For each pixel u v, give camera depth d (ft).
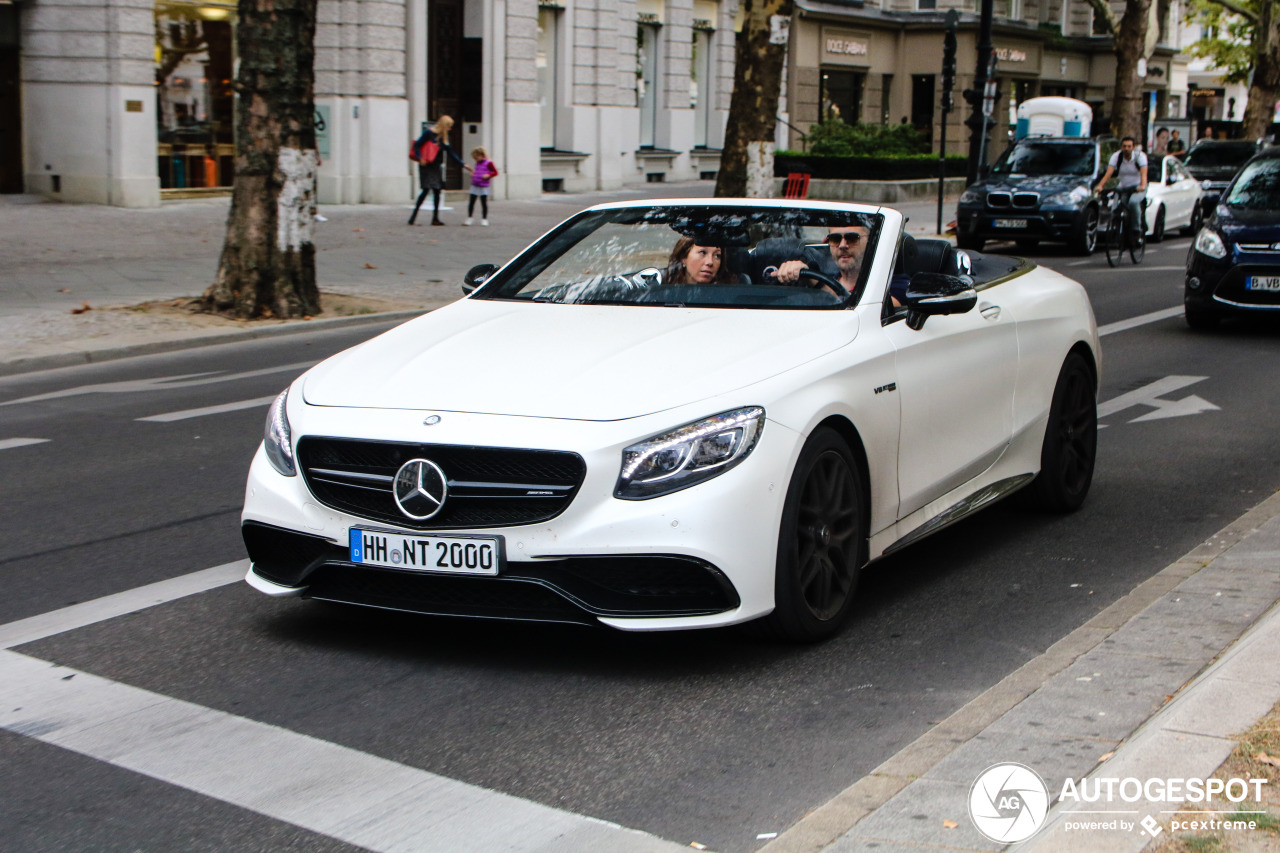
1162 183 86.22
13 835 11.23
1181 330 45.57
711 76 125.90
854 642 16.07
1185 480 24.76
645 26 117.50
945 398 18.10
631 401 14.47
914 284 17.47
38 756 12.78
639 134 118.21
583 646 15.80
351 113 89.35
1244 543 19.10
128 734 13.30
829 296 17.51
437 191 79.36
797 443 14.83
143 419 30.89
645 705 14.08
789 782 12.26
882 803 11.48
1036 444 21.16
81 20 77.87
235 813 11.61
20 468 25.84
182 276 56.24
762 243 18.49
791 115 138.10
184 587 18.24
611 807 11.75
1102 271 66.95
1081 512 22.54
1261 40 150.82
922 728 13.53
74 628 16.55
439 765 12.60
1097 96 180.86
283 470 15.43
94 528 21.42
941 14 149.38
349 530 14.79
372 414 14.97
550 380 15.02
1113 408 31.96
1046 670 14.73
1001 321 20.03
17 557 19.77
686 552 13.98
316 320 46.65
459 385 15.16
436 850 10.95
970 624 16.79
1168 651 14.55
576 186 109.09
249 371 38.19
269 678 14.83
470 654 15.56
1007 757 12.03
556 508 14.12
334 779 12.30
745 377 14.97
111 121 78.02
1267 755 11.13
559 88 107.76
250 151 46.37
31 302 48.29
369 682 14.70
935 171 116.98
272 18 45.75
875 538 16.76
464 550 14.29
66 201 80.12
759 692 14.44
